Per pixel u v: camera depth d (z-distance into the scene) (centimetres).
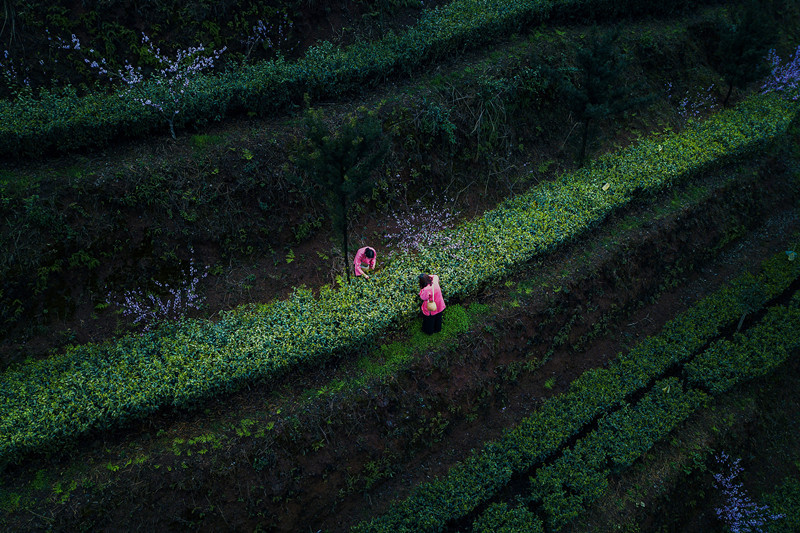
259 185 1137
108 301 1014
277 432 908
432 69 1431
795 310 1357
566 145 1502
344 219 1011
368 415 977
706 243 1454
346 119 1242
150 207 1057
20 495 802
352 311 1032
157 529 827
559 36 1608
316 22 1408
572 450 1080
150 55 1234
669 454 1103
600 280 1258
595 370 1198
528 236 1211
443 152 1342
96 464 841
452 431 1071
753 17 1580
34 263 974
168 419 902
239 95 1183
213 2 1275
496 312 1138
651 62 1717
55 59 1159
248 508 877
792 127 1772
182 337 968
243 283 1096
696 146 1526
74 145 1064
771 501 1133
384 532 910
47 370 912
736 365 1224
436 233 1248
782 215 1627
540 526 947
